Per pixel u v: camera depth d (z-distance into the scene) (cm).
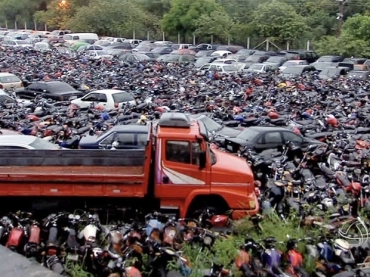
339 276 938
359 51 5584
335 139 1991
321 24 6981
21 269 591
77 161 1283
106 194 1174
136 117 2227
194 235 1034
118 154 1280
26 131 1928
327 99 2908
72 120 2075
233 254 970
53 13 9125
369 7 7038
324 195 1308
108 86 3334
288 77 3944
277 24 6581
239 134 1922
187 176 1194
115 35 8031
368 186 1345
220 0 7881
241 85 3469
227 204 1209
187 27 7306
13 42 6800
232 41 7025
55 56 5269
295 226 1193
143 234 991
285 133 1873
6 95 2655
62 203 1188
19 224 1035
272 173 1501
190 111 2452
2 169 1269
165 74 4025
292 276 930
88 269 930
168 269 930
